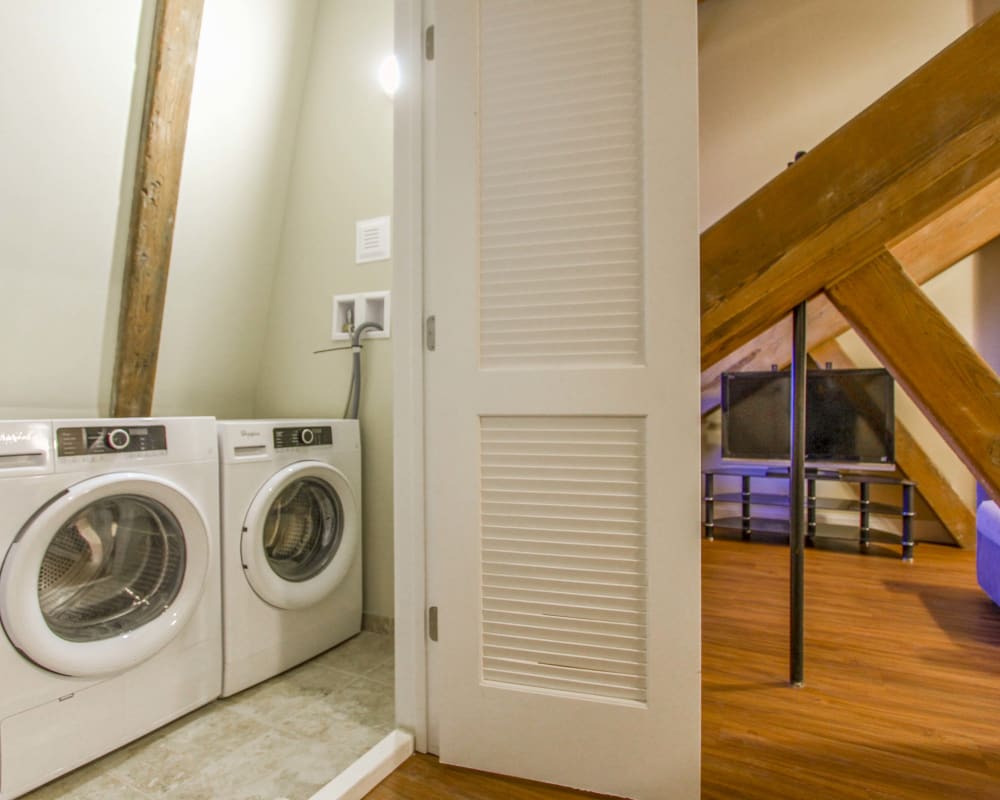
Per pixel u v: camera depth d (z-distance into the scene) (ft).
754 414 11.44
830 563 9.93
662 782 3.95
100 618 4.85
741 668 5.92
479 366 4.31
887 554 10.52
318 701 5.62
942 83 4.14
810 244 4.48
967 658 6.14
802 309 5.51
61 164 5.56
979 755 4.43
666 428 3.92
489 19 4.28
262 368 8.34
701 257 4.71
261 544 5.90
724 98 12.41
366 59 7.36
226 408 8.11
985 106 4.05
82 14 5.29
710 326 4.73
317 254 7.79
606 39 4.02
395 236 4.71
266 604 6.00
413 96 4.65
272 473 6.09
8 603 4.06
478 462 4.32
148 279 6.41
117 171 6.00
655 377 3.94
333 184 7.65
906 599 8.04
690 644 3.89
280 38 7.22
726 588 8.54
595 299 4.07
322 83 7.68
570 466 4.13
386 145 7.25
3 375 5.78
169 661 5.11
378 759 4.31
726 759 4.40
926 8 11.09
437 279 4.42
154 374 6.80
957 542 11.03
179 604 5.16
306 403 7.91
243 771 4.54
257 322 8.13
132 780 4.43
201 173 6.83
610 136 4.02
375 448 7.32
